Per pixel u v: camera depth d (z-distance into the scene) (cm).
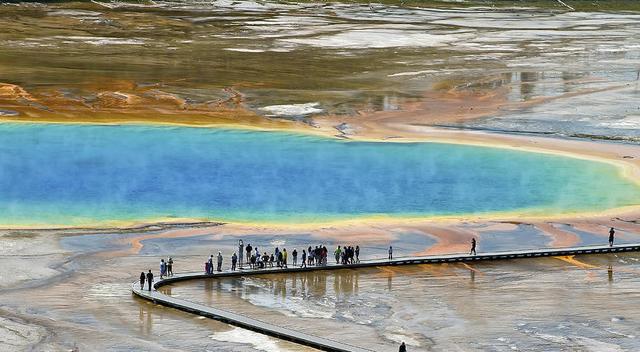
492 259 7750
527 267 7575
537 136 12206
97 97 13438
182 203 9125
